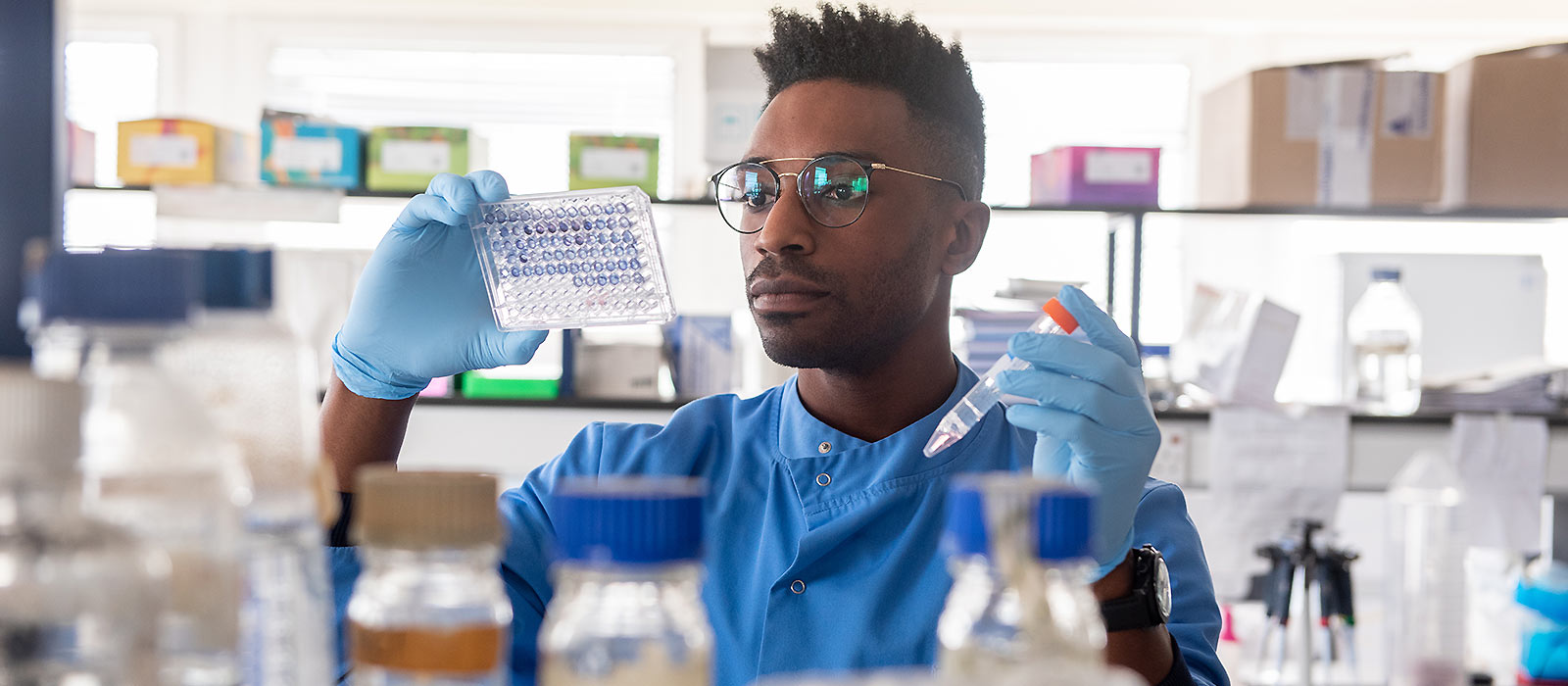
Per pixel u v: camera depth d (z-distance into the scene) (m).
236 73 4.35
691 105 4.43
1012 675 0.47
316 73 4.38
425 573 0.52
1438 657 2.37
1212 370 3.16
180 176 3.25
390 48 4.40
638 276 1.00
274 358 0.56
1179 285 4.41
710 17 4.42
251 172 3.61
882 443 1.23
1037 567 0.49
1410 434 3.04
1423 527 2.44
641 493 0.47
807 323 1.16
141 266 0.47
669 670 0.50
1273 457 3.02
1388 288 3.32
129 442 0.47
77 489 0.45
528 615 1.19
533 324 1.03
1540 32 4.39
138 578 0.46
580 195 1.00
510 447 3.13
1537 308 3.44
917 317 1.20
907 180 1.17
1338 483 3.02
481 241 1.05
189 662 0.48
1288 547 2.39
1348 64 3.21
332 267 3.08
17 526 0.44
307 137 3.33
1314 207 3.20
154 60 4.32
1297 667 2.35
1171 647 0.97
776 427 1.28
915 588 1.15
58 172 0.69
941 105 1.22
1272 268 4.40
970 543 0.49
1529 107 3.13
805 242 1.14
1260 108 3.21
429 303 1.14
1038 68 4.46
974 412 1.10
